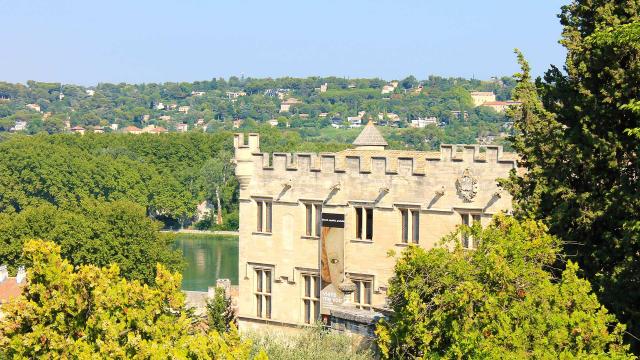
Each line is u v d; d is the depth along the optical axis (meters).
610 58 85.19
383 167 121.38
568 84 90.44
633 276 78.12
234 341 71.12
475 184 114.31
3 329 68.75
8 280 167.50
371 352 85.06
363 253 122.88
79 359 67.19
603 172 86.44
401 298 79.00
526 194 91.81
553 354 67.44
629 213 81.50
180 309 74.88
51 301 69.25
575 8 90.75
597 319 69.62
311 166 127.25
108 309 70.44
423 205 118.31
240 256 133.50
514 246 76.38
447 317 74.56
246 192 132.62
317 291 127.81
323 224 125.50
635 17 85.81
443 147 116.81
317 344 85.88
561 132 89.44
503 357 66.75
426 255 77.81
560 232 85.62
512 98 93.44
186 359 69.06
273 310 131.00
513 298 72.69
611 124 86.56
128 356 68.38
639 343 77.69
